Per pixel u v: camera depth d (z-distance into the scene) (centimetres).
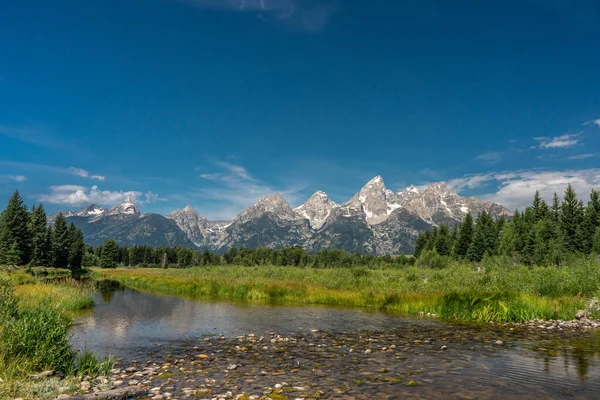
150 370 1204
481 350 1483
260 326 2116
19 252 9131
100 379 1091
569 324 2105
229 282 4491
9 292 1477
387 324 2178
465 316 2405
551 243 9894
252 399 922
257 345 1612
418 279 4325
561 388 1010
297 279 5219
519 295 2511
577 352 1441
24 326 1162
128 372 1195
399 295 3059
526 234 11200
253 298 3778
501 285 3200
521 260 9875
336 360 1335
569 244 10738
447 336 1789
